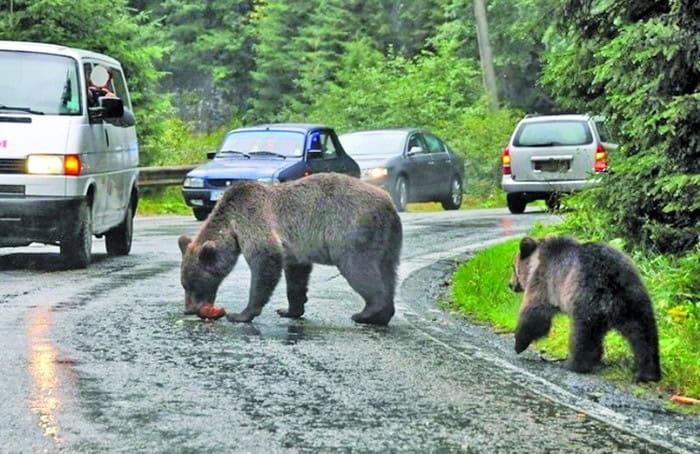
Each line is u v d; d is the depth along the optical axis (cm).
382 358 941
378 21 5409
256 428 710
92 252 1778
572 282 934
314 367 894
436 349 992
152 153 3269
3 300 1217
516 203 2672
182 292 1291
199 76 5681
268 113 5431
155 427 707
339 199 1112
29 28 2919
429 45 5384
